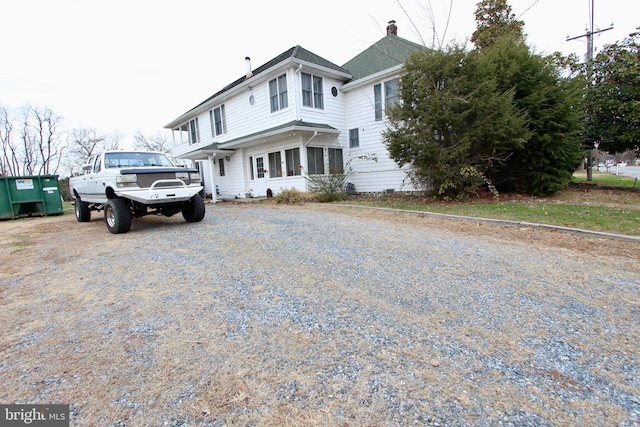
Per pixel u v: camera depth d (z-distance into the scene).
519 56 9.52
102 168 7.25
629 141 10.38
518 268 3.73
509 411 1.61
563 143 9.47
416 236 5.43
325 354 2.13
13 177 11.47
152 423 1.58
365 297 3.01
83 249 5.42
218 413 1.64
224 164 16.69
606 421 1.53
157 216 9.66
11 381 1.95
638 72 9.80
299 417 1.60
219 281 3.54
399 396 1.73
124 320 2.72
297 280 3.48
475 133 8.42
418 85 8.88
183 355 2.17
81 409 1.70
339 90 14.00
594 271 3.58
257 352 2.17
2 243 6.36
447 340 2.27
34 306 3.09
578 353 2.10
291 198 11.40
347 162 13.24
